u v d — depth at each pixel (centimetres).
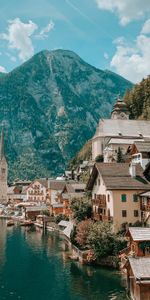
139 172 7850
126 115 19775
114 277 5722
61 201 14788
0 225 13625
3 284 5762
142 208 7162
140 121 16338
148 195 6888
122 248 6297
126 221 7244
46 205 17125
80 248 7312
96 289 5238
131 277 4519
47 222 12825
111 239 6359
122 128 15925
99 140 15750
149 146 8562
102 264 6359
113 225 7119
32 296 5172
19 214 17138
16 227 12888
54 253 7894
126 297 4844
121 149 14725
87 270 6181
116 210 7238
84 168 18825
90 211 8781
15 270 6562
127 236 5966
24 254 7869
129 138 15400
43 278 5988
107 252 6366
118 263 6125
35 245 8912
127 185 7381
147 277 4188
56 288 5428
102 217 7850
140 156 8331
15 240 9744
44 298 5059
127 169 7969
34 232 11412
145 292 4197
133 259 4459
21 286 5638
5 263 7094
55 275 6094
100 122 16375
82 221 7919
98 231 6444
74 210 8956
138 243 5344
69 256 7444
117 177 7619
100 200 7969
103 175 7669
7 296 5212
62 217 12462
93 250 6431
